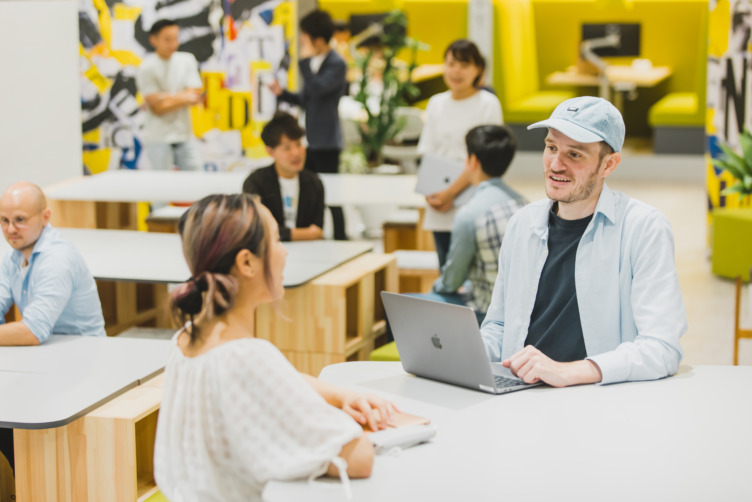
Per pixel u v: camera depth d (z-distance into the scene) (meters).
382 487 1.68
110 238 4.68
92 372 2.83
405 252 5.22
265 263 1.71
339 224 6.52
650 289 2.29
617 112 2.30
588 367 2.25
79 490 2.62
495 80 11.45
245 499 1.67
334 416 1.64
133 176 6.37
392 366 2.45
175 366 1.70
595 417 2.04
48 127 7.04
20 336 3.07
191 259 1.70
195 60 7.21
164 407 1.70
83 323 3.30
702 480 1.73
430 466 1.78
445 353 2.23
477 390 2.22
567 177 2.30
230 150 7.31
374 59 9.52
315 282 3.74
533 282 2.42
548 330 2.40
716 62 6.84
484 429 1.97
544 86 12.93
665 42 12.50
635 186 10.30
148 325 4.90
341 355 3.74
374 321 4.30
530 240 2.44
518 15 11.88
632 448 1.87
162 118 7.09
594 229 2.35
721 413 2.06
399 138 9.24
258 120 7.25
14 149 7.05
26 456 2.63
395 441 1.85
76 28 6.97
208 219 1.69
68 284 3.17
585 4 12.54
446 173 4.68
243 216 1.69
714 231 6.48
